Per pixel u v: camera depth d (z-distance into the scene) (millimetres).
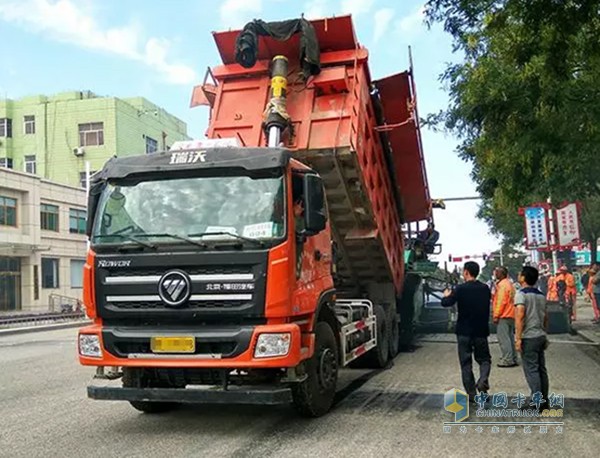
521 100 10398
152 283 6816
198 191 7051
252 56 9781
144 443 6680
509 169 12062
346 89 9680
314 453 6148
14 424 7766
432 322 17000
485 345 8398
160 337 6727
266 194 6883
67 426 7570
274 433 6953
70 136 47656
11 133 49000
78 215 42594
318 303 7523
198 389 6691
